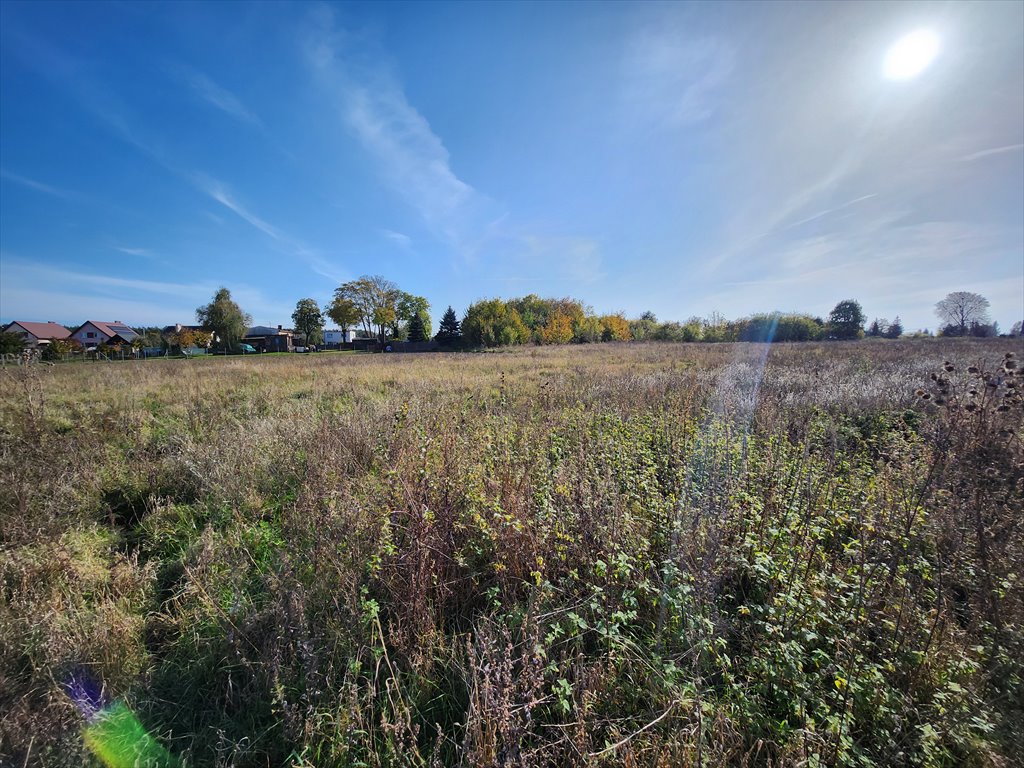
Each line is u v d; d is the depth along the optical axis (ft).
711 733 5.39
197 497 13.44
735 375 31.89
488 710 5.19
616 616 6.69
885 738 5.51
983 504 9.09
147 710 6.38
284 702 5.81
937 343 92.38
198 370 47.88
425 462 11.05
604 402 22.70
